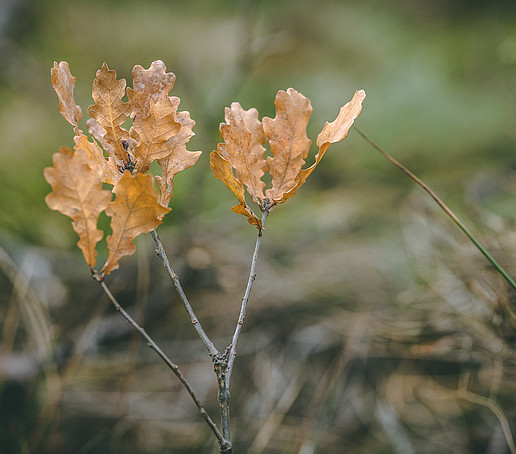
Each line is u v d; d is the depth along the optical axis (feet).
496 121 6.39
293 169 1.65
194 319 1.60
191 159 1.63
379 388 2.77
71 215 1.49
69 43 7.52
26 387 2.52
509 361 2.43
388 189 5.40
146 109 1.62
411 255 3.57
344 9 9.88
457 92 7.23
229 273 3.52
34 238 3.67
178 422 2.61
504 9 9.57
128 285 3.20
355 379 2.83
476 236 2.84
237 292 3.47
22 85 6.22
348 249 4.17
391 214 4.76
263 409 2.68
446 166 5.76
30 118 5.52
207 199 4.82
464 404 2.60
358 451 2.48
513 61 6.63
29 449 2.39
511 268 2.47
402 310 3.10
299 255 4.20
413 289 3.24
